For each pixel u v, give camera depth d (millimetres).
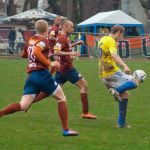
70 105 23422
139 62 55844
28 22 80688
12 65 48406
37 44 15898
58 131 16969
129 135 16484
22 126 17844
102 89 30047
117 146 14805
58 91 16109
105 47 17922
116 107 22906
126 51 62156
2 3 113312
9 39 66312
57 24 22547
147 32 97312
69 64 20203
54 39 22266
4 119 19203
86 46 63062
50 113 20859
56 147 14570
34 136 16094
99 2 101812
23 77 36594
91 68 46031
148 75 39719
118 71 17891
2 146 14664
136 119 19641
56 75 20406
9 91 28531
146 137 16203
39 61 15953
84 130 17266
